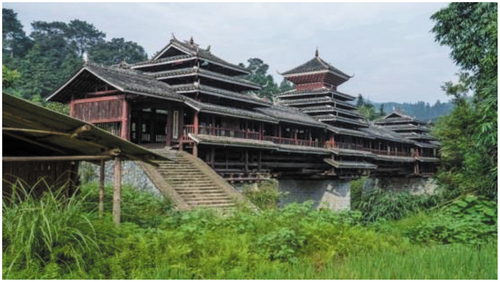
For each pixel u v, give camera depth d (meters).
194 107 23.05
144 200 13.62
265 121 27.97
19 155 9.86
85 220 6.66
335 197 33.47
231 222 9.58
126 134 21.92
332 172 32.50
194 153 22.52
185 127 23.50
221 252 7.29
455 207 10.68
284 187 32.62
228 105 27.12
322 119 36.72
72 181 10.87
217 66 26.56
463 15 17.28
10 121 7.88
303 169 31.95
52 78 54.44
